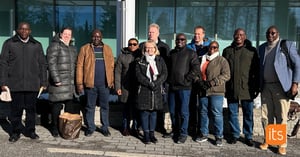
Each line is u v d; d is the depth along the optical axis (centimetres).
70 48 631
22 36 578
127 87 632
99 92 633
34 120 617
